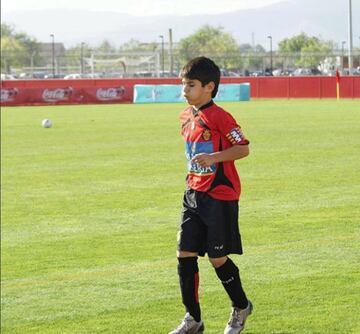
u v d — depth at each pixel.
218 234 13.53
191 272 13.88
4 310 18.28
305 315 16.14
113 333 16.06
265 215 27.11
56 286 20.08
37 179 39.69
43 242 25.53
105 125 72.12
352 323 15.48
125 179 38.25
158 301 18.03
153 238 25.17
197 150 13.63
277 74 98.12
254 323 15.80
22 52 196.00
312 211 27.20
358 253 20.84
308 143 49.34
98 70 177.25
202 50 156.12
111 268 21.55
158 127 68.25
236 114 74.88
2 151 53.09
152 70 163.25
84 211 30.52
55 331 16.55
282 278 18.89
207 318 16.42
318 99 77.19
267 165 40.19
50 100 112.56
